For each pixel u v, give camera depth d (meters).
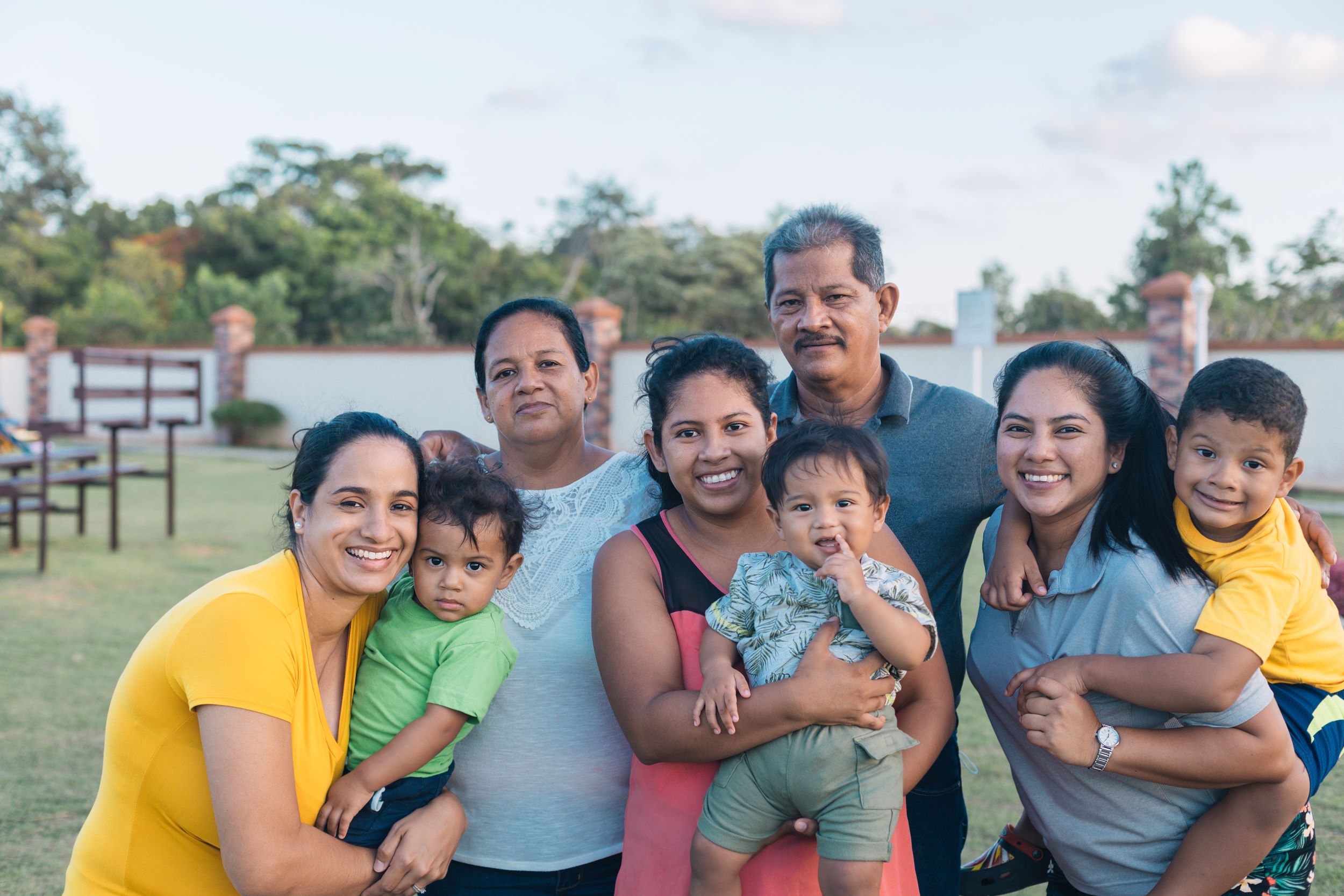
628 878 1.80
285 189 41.03
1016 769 2.00
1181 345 12.95
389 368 19.88
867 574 1.77
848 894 1.65
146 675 1.59
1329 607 1.88
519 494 2.04
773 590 1.81
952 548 2.43
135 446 20.66
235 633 1.56
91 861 1.64
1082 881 1.94
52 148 44.25
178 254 38.78
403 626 1.86
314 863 1.59
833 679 1.67
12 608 6.68
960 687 2.44
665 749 1.72
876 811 1.68
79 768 3.98
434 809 1.78
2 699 4.79
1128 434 1.84
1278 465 1.71
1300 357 12.84
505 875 1.94
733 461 1.83
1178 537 1.80
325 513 1.67
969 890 2.35
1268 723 1.70
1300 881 1.83
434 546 1.82
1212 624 1.71
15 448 9.27
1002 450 1.88
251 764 1.52
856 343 2.38
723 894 1.73
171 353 21.69
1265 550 1.76
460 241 38.50
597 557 1.92
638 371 16.95
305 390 20.72
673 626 1.83
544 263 39.22
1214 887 1.76
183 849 1.62
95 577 7.73
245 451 19.62
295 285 35.66
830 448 1.78
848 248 2.36
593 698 1.97
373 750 1.81
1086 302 25.53
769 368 1.94
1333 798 3.73
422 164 45.66
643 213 43.66
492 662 1.82
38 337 22.66
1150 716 1.80
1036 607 1.90
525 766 1.94
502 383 2.09
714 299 35.94
